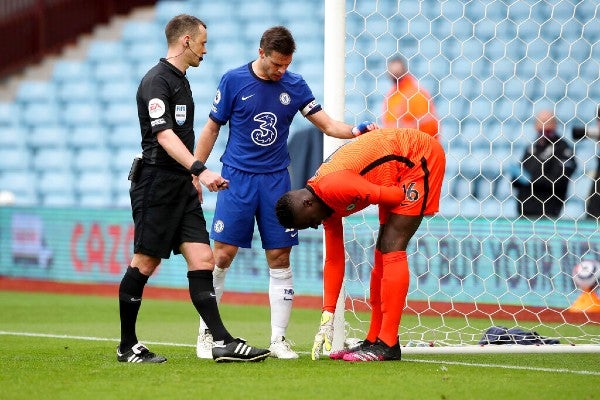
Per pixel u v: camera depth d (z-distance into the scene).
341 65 23.89
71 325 32.22
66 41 67.94
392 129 21.44
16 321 33.56
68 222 47.41
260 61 21.97
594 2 50.75
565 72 50.19
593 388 17.58
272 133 22.11
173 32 20.95
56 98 64.69
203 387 17.28
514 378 18.81
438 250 34.62
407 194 20.97
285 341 22.42
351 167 20.42
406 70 40.97
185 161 19.97
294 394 16.53
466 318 32.56
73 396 16.45
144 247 20.78
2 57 68.00
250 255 41.50
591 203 37.69
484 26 52.66
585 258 33.16
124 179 58.50
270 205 22.19
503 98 50.25
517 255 34.09
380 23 54.59
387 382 17.94
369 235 34.56
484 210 45.44
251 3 62.41
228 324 32.72
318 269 39.31
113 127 61.00
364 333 26.20
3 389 17.17
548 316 33.56
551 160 37.47
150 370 19.61
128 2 68.06
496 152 47.75
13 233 49.16
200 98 59.03
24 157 61.94
